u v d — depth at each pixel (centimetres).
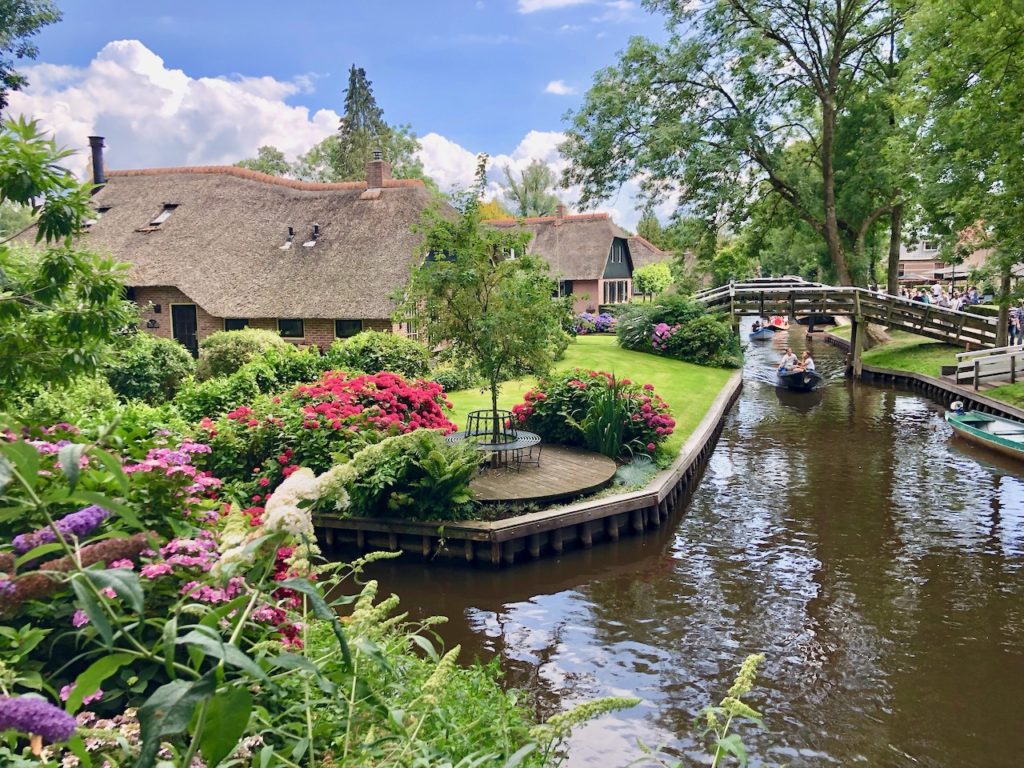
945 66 1466
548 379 1084
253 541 185
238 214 2559
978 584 863
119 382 1462
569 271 4034
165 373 1570
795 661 697
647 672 679
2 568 167
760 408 2030
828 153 2675
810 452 1530
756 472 1383
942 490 1238
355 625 261
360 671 276
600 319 3344
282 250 2414
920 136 1675
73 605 228
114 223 2602
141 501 300
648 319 2486
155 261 2406
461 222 1006
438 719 306
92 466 290
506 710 391
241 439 964
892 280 2953
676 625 773
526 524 920
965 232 1827
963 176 1512
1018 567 912
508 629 767
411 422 1052
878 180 2558
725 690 648
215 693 157
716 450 1562
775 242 4225
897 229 2905
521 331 1015
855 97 2723
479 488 1019
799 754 561
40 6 1884
